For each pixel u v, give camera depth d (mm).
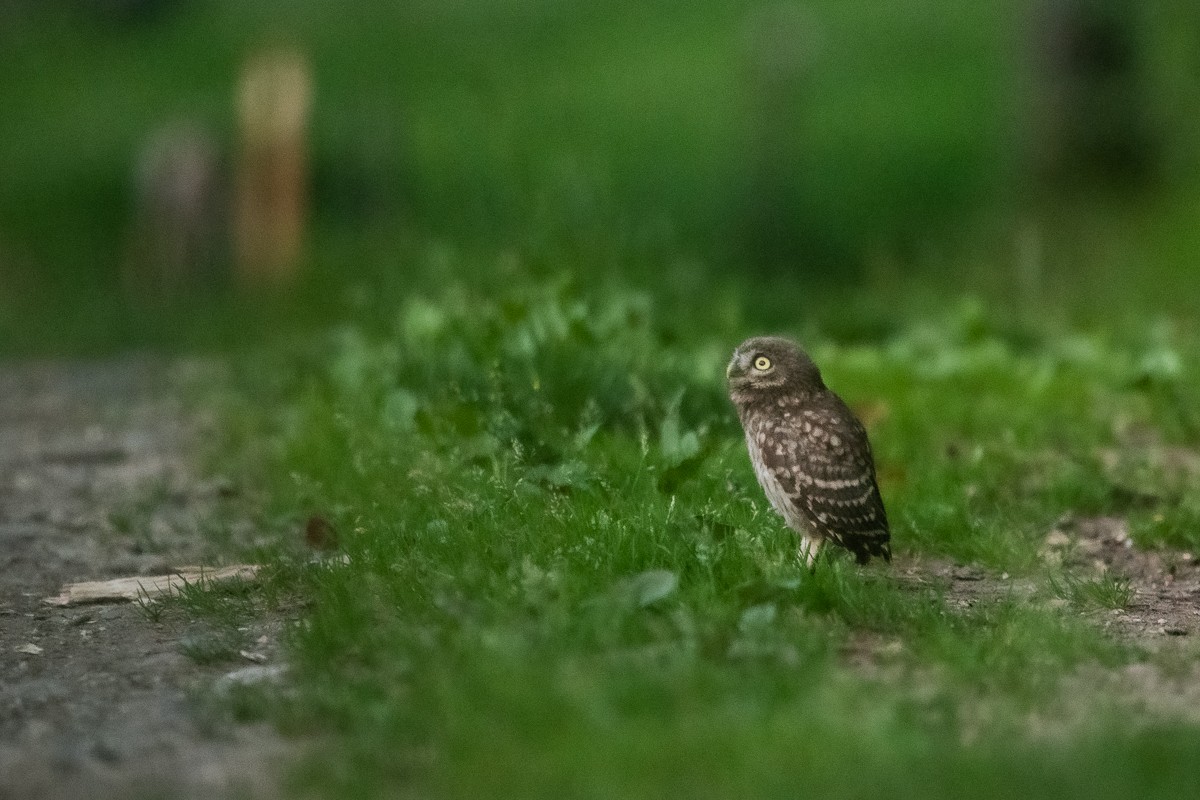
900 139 41219
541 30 53094
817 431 9898
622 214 18891
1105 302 21969
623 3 54656
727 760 6707
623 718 7266
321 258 24531
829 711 7215
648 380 12914
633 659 7941
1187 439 14336
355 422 13273
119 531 12383
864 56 46938
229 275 31672
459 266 17062
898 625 8828
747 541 9445
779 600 8773
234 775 7141
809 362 10188
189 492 13633
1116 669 8352
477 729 7188
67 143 49844
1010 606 9227
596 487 10461
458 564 9422
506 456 10859
